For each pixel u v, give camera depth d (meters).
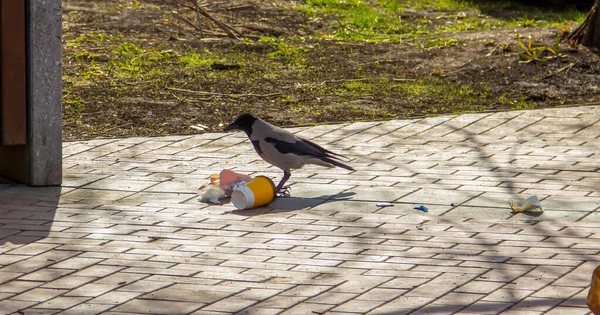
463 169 12.55
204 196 11.09
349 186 11.77
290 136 11.16
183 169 12.56
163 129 14.90
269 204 10.98
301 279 8.39
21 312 7.55
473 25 25.66
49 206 10.83
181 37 23.17
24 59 11.51
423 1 30.09
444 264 8.81
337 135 14.45
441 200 11.12
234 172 11.41
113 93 17.19
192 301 7.82
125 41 22.50
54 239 9.54
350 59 20.78
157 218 10.36
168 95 17.20
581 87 17.72
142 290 8.08
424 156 13.27
